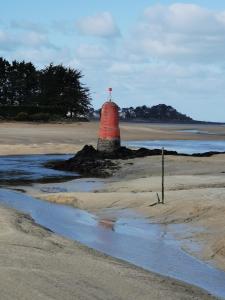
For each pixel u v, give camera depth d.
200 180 16.06
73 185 17.28
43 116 68.88
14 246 7.89
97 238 9.53
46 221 11.02
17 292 5.79
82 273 6.72
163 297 6.08
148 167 20.41
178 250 8.69
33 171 22.05
